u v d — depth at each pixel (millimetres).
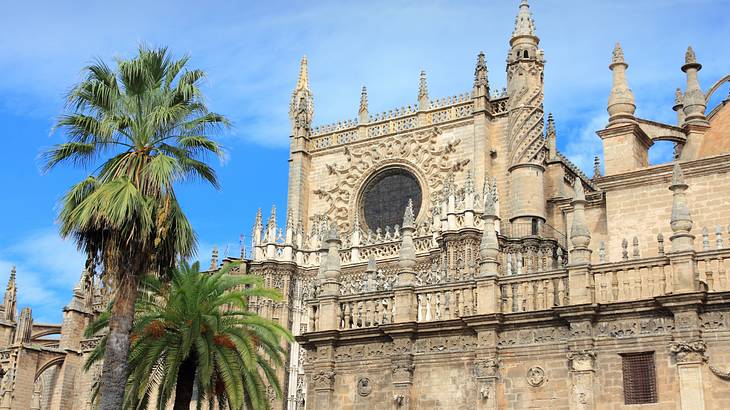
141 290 37031
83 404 66500
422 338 34656
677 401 29062
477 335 33281
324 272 38000
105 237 29500
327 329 36656
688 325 29312
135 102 31188
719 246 32344
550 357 31781
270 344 38812
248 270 59625
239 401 34531
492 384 32219
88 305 37469
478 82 57688
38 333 73688
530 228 51531
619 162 37688
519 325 32625
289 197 62969
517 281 33469
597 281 31672
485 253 34219
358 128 62875
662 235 33062
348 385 35750
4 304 71250
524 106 54094
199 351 34312
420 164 59031
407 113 61031
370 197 61531
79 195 30344
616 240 36406
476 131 56750
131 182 29469
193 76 32438
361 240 57219
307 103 66750
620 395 30109
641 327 30359
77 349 68500
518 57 55281
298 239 60219
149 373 34719
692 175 35531
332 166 63000
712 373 28828
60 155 30969
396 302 35562
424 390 34000
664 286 30391
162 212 29359
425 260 52844
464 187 53875
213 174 32281
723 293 28906
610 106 38594
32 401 69250
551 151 56250
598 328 31109
